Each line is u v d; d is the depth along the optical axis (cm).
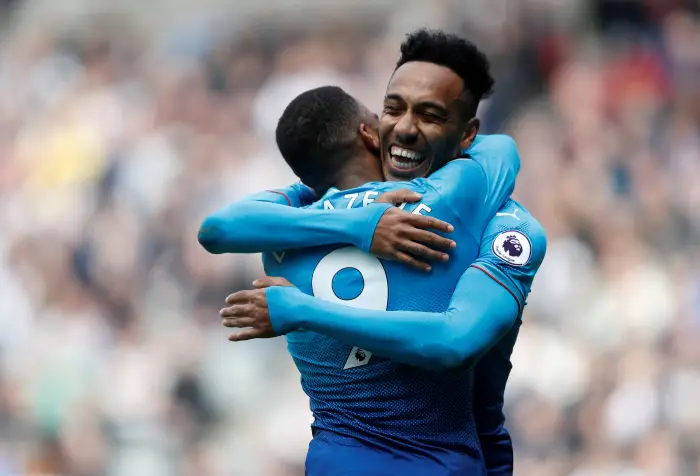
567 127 3281
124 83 3991
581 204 2997
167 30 4228
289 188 1035
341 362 956
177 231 3172
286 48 3878
